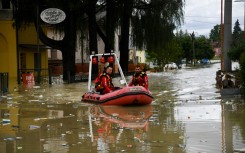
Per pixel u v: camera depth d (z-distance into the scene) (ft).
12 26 112.47
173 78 116.67
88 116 43.45
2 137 32.14
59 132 34.09
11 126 37.29
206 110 46.19
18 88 84.53
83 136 32.24
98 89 54.75
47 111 47.93
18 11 106.93
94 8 117.91
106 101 51.83
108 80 54.95
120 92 51.16
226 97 59.47
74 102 56.85
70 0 101.09
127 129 35.06
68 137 31.91
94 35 119.03
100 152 26.86
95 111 47.32
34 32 135.44
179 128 35.04
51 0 99.66
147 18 124.16
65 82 105.19
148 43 127.54
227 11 81.05
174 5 122.11
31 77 100.89
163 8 122.21
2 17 115.96
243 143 28.81
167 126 36.19
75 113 45.91
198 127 35.35
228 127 35.12
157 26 124.06
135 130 34.55
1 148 28.37
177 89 75.92
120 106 51.24
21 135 32.94
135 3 121.70
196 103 53.26
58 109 49.67
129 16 126.31
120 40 137.08
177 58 219.41
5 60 117.29
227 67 81.92
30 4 103.71
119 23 130.93
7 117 43.21
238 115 41.91
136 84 56.29
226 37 81.20
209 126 35.78
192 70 187.62
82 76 117.91
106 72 55.31
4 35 116.57
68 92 74.59
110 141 30.19
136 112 46.03
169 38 126.82
